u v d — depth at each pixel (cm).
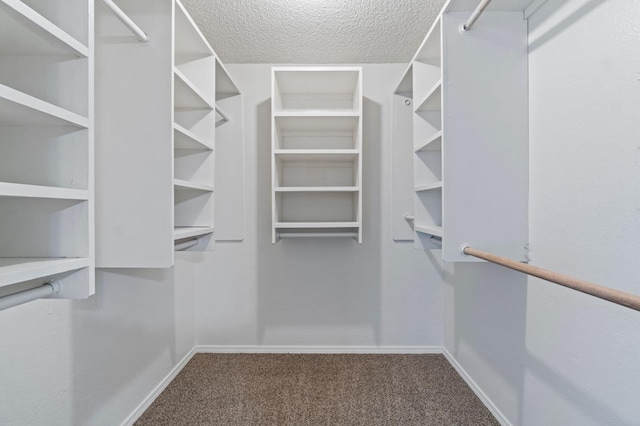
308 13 190
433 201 192
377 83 239
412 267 243
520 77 135
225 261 243
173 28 125
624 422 94
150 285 185
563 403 118
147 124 125
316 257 243
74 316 130
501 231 136
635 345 91
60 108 83
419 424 165
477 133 135
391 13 190
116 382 155
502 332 160
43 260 88
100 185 126
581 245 109
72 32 91
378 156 241
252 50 222
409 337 245
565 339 117
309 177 242
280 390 195
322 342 245
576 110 110
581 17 108
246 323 245
